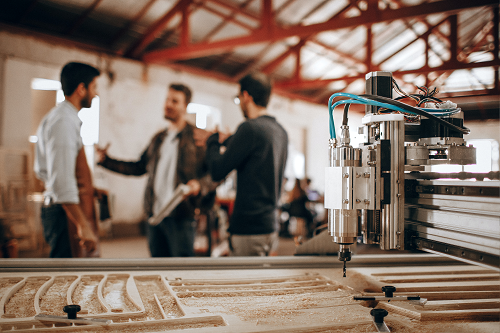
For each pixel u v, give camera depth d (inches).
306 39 325.4
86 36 244.7
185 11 247.6
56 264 34.0
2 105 200.1
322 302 25.5
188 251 89.9
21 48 208.4
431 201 24.5
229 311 23.1
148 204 92.5
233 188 271.9
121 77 255.3
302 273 34.0
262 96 63.4
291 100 396.8
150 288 29.6
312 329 20.3
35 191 214.7
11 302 25.2
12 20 212.7
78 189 67.6
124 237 249.6
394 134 24.6
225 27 284.2
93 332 20.0
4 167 188.5
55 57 222.8
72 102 66.2
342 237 24.4
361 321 21.3
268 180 59.3
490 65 288.0
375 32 331.0
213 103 317.7
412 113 25.1
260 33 228.8
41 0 210.8
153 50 281.3
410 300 24.8
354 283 30.5
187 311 23.0
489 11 316.5
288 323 21.0
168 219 88.8
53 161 61.2
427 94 28.7
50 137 61.9
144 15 246.7
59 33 233.8
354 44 344.2
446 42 360.2
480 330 20.5
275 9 287.1
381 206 24.7
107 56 248.2
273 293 28.0
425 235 24.1
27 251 183.5
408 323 21.4
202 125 313.1
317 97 428.8
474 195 21.2
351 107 345.1
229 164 58.6
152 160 93.5
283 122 394.0
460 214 20.9
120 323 20.6
